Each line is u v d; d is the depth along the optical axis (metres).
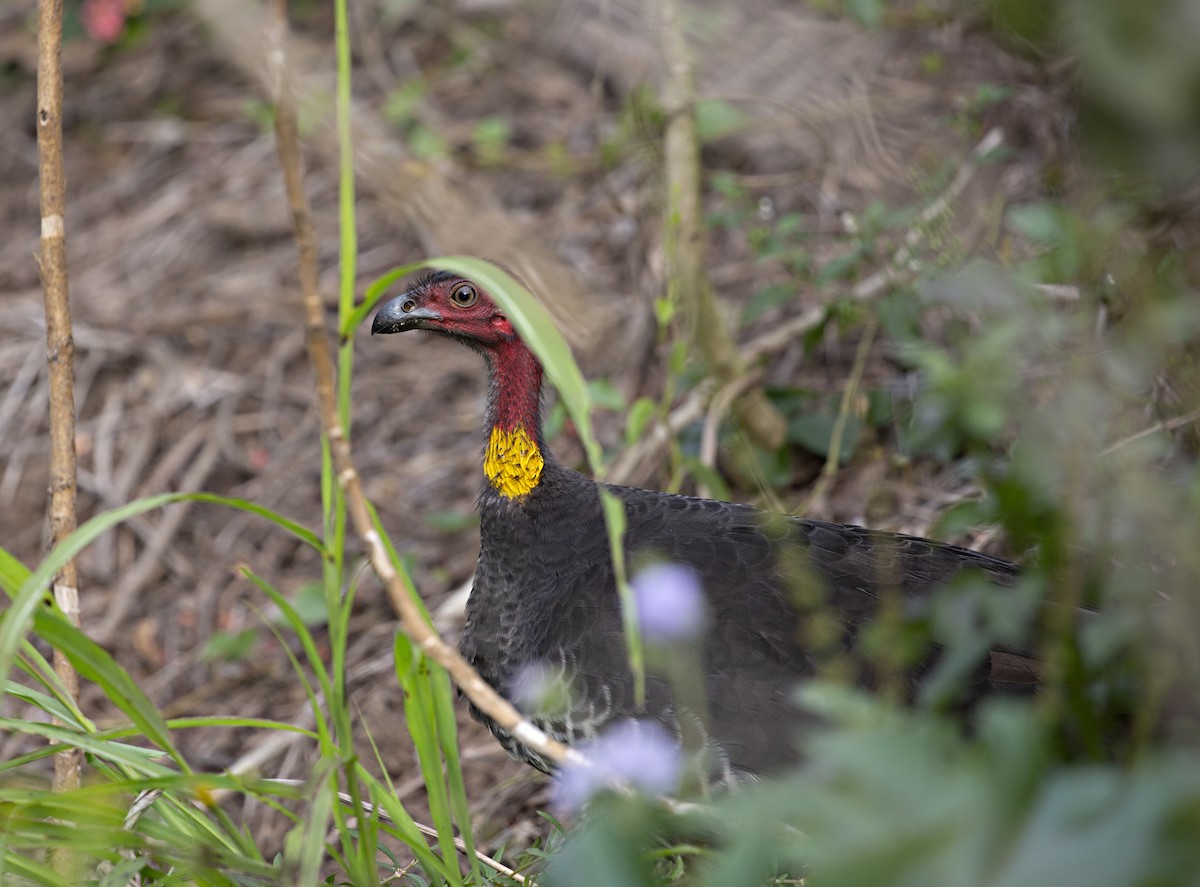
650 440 11.26
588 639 7.60
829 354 12.48
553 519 8.12
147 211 16.22
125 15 18.23
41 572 5.43
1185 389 6.23
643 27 14.92
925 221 9.75
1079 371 5.27
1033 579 5.26
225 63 17.58
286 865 5.69
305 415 13.91
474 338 8.46
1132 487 5.12
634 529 8.06
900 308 10.15
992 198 11.21
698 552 7.82
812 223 13.22
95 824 5.98
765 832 3.69
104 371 14.54
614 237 14.11
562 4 16.48
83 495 13.50
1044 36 3.90
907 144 12.30
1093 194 5.80
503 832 9.41
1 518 13.28
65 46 18.38
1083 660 5.24
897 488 11.02
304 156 15.94
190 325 14.79
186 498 5.93
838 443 10.86
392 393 14.04
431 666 7.10
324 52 16.83
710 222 11.61
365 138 15.06
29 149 17.42
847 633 7.42
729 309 13.03
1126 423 6.18
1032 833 3.30
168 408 14.09
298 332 14.55
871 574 7.69
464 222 14.30
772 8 14.07
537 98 15.94
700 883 5.69
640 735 7.37
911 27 12.97
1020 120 12.05
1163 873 3.17
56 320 7.46
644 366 12.27
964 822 3.34
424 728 6.92
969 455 10.75
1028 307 6.40
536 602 8.00
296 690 11.48
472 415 13.65
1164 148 3.37
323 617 11.68
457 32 16.98
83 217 16.44
